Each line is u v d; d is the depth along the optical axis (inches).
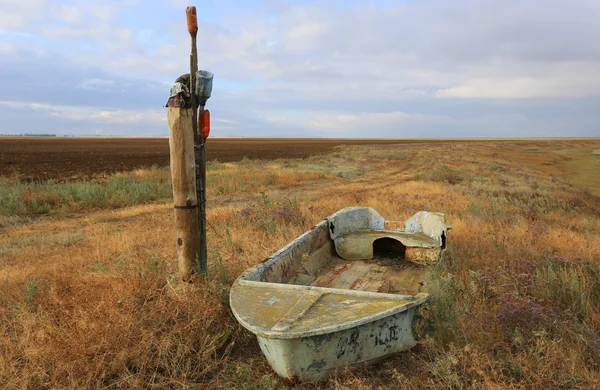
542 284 208.1
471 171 996.6
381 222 299.4
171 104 175.5
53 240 352.2
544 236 320.2
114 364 140.7
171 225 396.5
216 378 140.9
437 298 171.5
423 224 282.5
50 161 1353.3
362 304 134.1
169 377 139.9
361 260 265.3
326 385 132.7
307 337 119.6
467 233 325.4
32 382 138.9
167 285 193.6
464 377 132.3
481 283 203.2
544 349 140.2
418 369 139.1
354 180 834.2
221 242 305.9
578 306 187.5
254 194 620.4
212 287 176.1
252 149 2439.7
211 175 800.3
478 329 155.3
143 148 2518.5
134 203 565.6
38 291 202.1
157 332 159.6
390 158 1531.7
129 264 230.2
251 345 165.6
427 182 735.1
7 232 395.2
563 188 722.8
